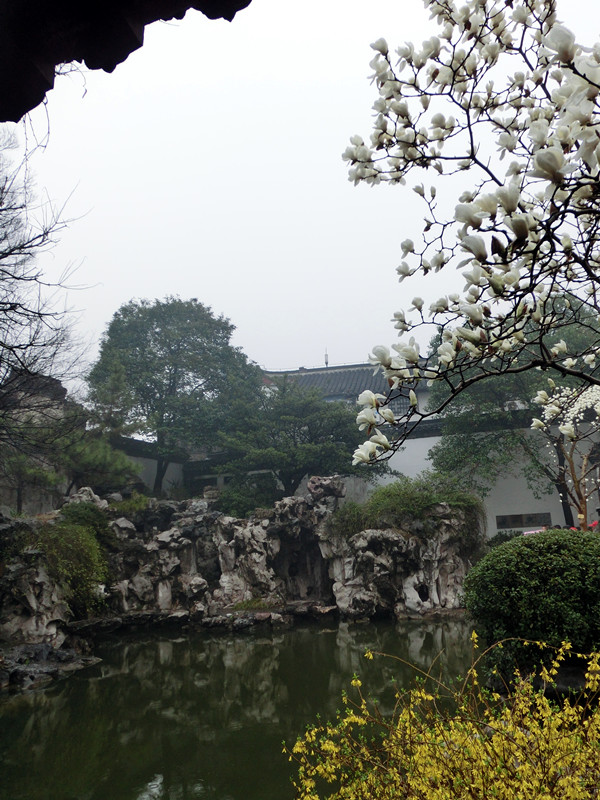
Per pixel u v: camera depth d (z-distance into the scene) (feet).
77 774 23.76
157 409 99.91
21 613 47.75
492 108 10.66
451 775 10.36
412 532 67.46
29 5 5.67
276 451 84.02
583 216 8.30
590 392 38.75
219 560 71.61
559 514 80.28
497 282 6.97
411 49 9.65
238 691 35.65
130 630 62.44
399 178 10.60
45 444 51.60
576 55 5.57
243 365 110.52
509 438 77.51
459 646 43.83
